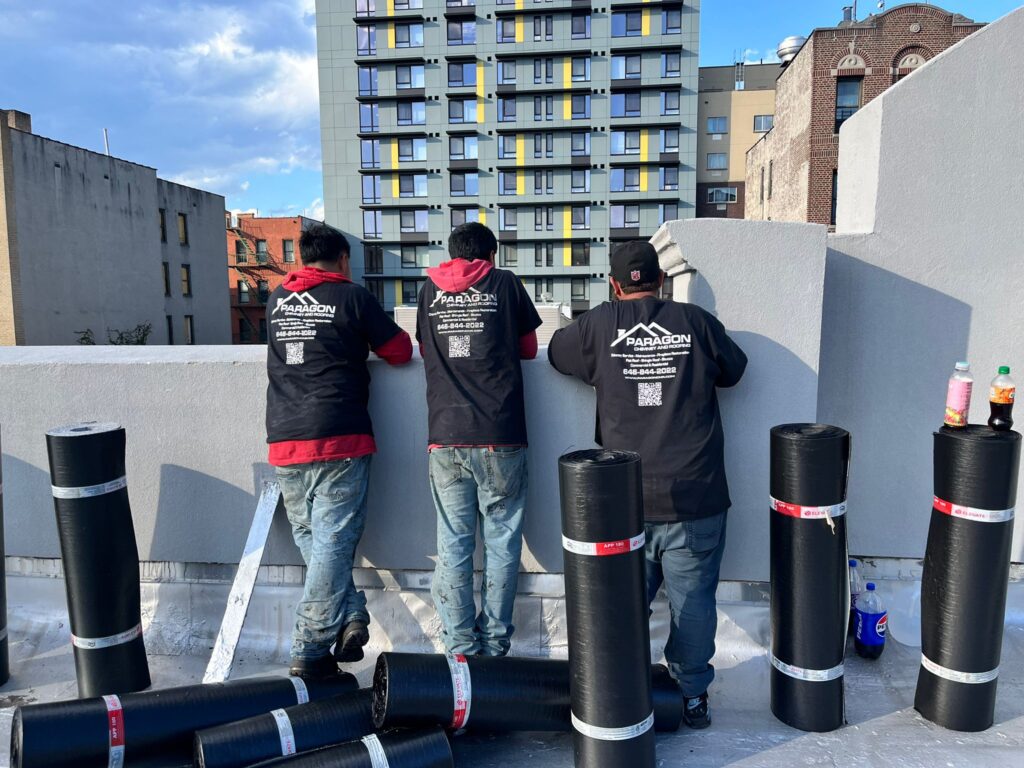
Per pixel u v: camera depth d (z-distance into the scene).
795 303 3.28
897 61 32.12
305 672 3.03
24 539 3.83
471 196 63.28
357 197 64.12
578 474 2.36
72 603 3.05
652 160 61.38
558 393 3.42
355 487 3.08
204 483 3.67
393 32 62.16
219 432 3.62
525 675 2.71
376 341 3.19
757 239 3.26
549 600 3.49
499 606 3.04
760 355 3.32
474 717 2.62
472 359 2.94
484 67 61.91
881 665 3.33
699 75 68.69
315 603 2.97
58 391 3.71
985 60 3.35
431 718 2.57
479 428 2.92
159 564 3.75
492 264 3.20
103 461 3.01
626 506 2.38
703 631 2.81
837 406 3.67
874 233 3.55
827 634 2.77
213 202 51.09
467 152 62.97
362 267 64.88
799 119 35.09
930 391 3.61
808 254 3.25
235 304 60.56
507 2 61.06
